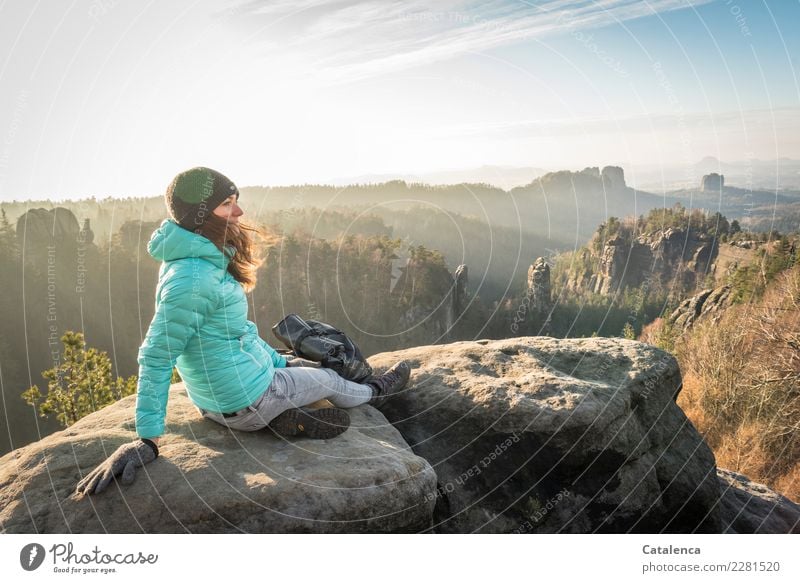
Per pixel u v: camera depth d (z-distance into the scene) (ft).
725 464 40.01
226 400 8.73
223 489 8.12
